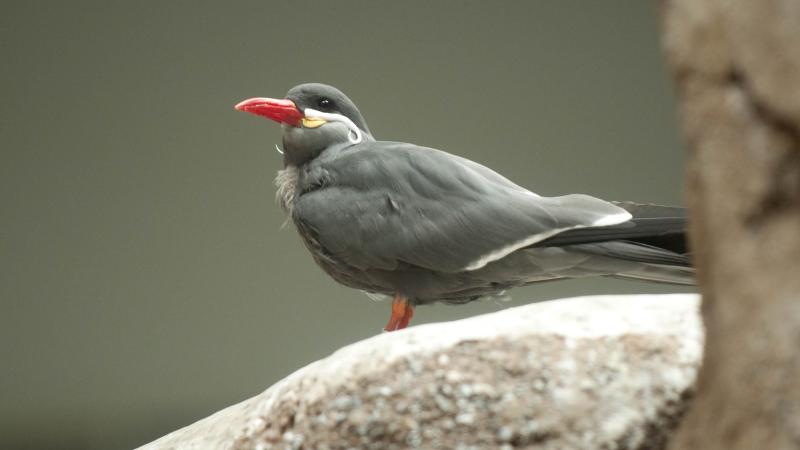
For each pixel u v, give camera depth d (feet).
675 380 16.12
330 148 17.26
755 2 12.60
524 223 17.02
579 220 17.01
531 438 16.12
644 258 17.01
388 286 17.16
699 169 13.71
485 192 17.07
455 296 17.19
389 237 17.07
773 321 12.48
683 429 15.08
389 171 17.11
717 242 13.41
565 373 16.14
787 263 12.44
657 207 17.04
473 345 16.17
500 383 16.15
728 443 13.17
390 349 16.21
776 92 12.37
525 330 16.19
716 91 13.32
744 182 12.98
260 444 16.28
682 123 14.03
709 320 13.94
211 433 16.43
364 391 16.19
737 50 12.89
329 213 17.13
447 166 17.10
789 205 12.55
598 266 17.06
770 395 12.42
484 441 16.14
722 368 13.42
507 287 17.17
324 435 16.20
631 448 16.11
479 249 17.03
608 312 16.22
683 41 13.76
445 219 17.04
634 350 16.15
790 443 12.12
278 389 16.33
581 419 16.12
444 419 16.15
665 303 16.24
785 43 12.20
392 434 16.16
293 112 17.29
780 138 12.53
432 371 16.17
